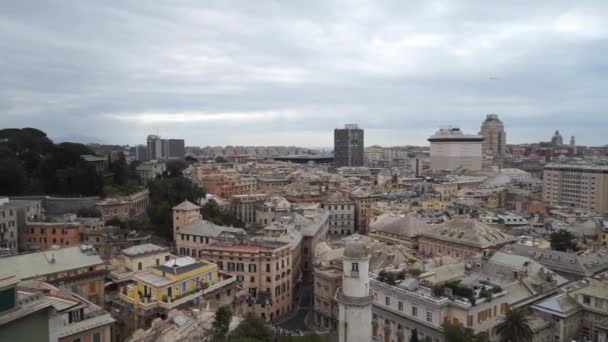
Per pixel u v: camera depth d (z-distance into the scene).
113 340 104.06
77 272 128.62
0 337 40.28
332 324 148.38
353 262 84.88
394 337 116.31
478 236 172.38
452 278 124.50
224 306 116.12
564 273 149.75
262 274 157.00
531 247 165.00
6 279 41.59
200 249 176.00
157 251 151.38
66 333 85.00
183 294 120.38
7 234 188.12
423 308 109.12
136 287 121.31
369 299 85.31
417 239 193.50
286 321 157.38
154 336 93.00
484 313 107.69
